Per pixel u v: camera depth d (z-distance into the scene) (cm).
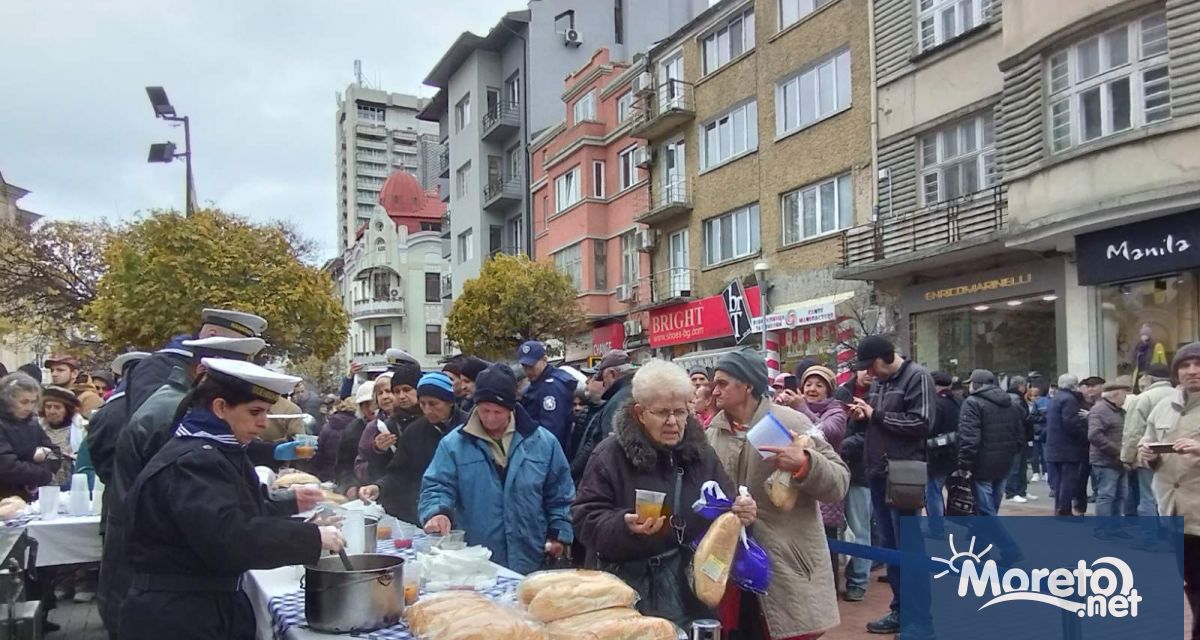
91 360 2709
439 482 419
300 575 327
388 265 5147
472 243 3506
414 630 243
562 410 667
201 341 357
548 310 2236
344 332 2320
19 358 3769
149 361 473
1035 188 1198
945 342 1469
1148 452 460
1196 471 461
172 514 245
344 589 248
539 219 3058
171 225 1978
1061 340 1228
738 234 2012
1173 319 1090
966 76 1398
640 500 290
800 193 1809
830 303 1653
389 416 632
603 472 322
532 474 420
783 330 1811
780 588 336
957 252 1323
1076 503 990
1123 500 842
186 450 252
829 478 331
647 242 2308
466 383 652
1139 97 1081
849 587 655
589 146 2608
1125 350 1148
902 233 1482
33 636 352
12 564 361
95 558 542
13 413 631
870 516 683
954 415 664
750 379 356
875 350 575
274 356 2103
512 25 3275
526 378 684
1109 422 838
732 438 364
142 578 254
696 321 2088
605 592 254
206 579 255
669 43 2259
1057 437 941
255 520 246
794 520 346
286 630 259
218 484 249
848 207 1680
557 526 427
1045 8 1191
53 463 675
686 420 329
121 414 468
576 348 2692
